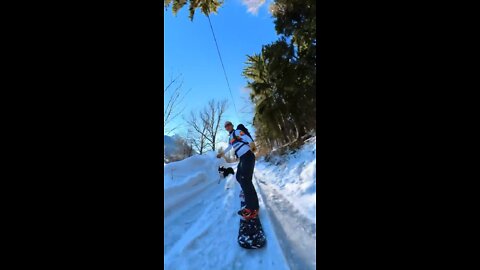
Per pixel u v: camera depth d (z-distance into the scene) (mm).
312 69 13164
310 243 3180
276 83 15695
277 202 5312
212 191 7254
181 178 6832
